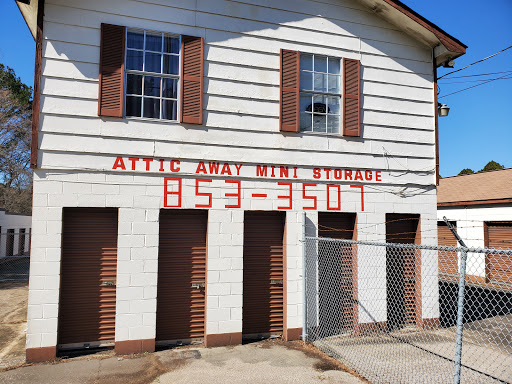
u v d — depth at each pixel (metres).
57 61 6.21
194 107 6.83
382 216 7.97
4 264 20.34
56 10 6.26
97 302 6.43
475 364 5.98
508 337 7.51
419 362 6.02
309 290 7.32
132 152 6.50
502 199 14.08
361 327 7.58
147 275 6.43
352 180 7.81
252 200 7.13
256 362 5.97
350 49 8.00
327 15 7.89
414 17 7.89
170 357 6.14
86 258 6.43
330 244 7.70
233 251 6.95
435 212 8.38
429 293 8.16
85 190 6.23
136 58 6.72
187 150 6.80
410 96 8.39
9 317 8.67
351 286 7.74
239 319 6.89
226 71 7.12
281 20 7.54
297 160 7.46
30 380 5.19
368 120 8.02
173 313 6.79
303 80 7.73
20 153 29.02
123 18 6.59
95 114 6.34
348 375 5.46
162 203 6.60
